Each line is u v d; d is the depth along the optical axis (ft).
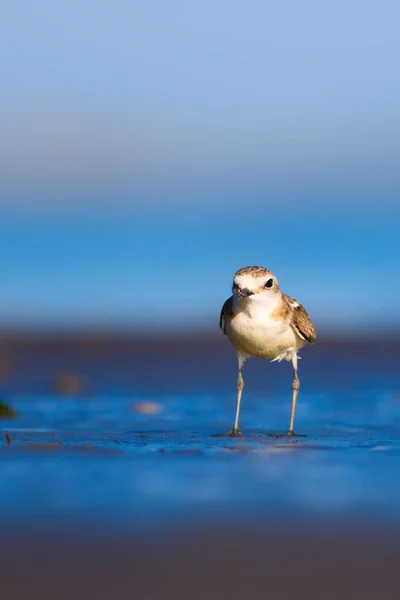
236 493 34.47
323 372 92.32
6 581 24.50
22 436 50.55
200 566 25.70
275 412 65.36
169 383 84.02
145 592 23.75
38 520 30.30
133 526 29.58
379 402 71.10
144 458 42.70
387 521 30.22
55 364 97.19
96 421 59.26
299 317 56.39
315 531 29.04
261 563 25.96
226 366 96.27
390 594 23.70
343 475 38.32
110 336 115.65
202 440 49.52
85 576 24.88
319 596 23.58
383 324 122.31
